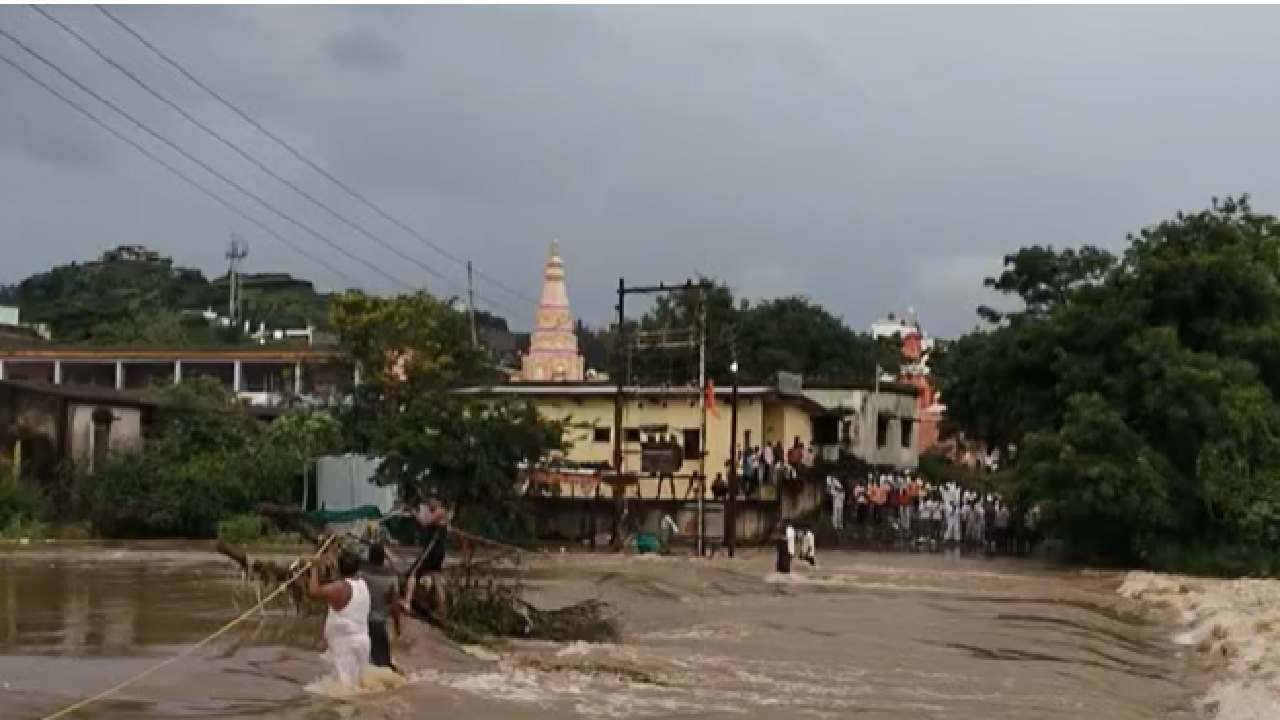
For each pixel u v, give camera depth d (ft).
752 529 148.46
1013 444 170.71
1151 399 135.44
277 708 42.06
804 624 75.97
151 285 350.64
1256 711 51.65
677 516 149.28
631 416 163.32
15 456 129.80
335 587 46.42
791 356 229.25
